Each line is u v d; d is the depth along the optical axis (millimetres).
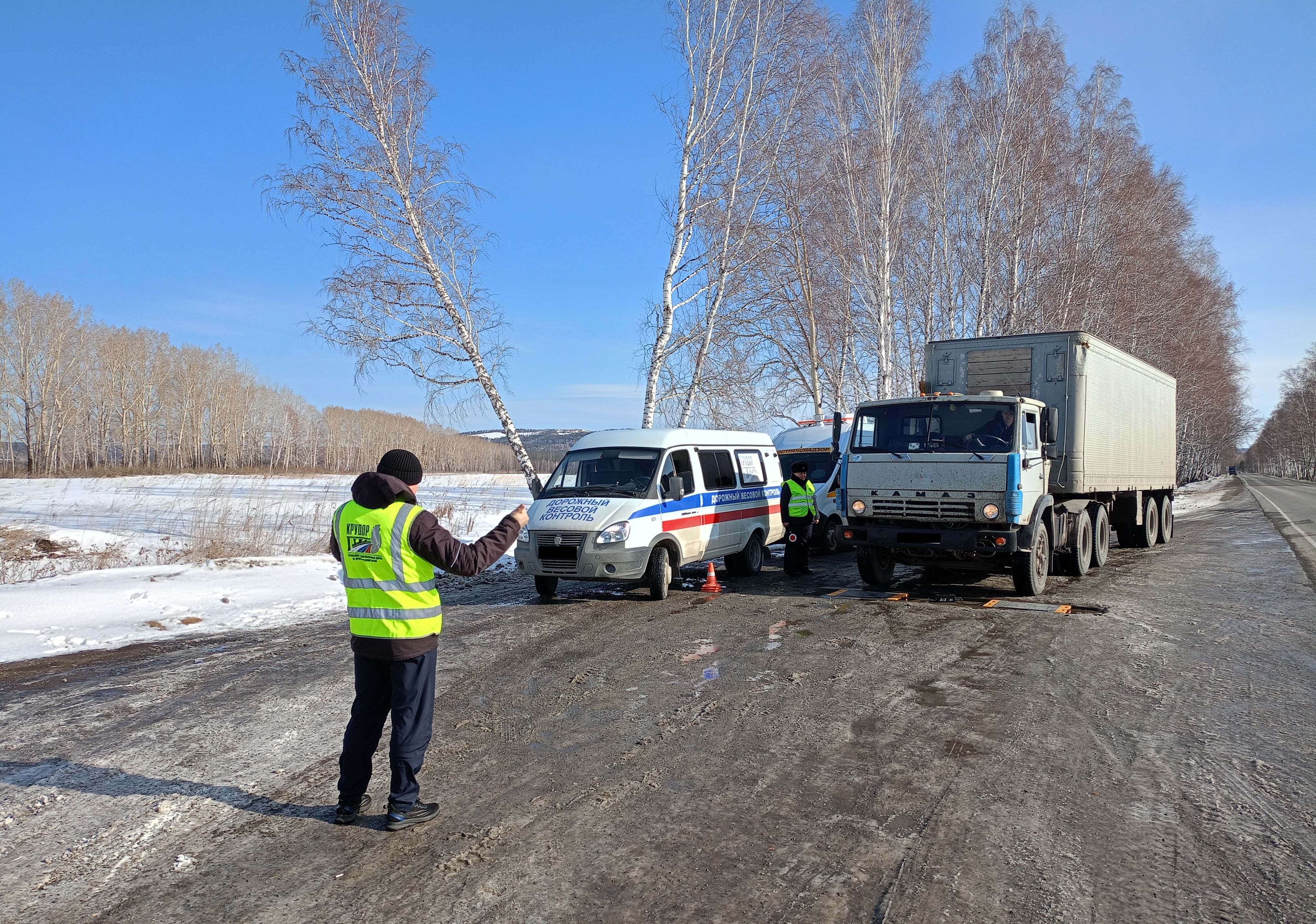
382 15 15531
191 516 21812
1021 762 4773
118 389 75688
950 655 7410
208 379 87250
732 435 12961
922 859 3615
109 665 7559
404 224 15711
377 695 4086
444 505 23906
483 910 3238
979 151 25078
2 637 8648
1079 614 9312
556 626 8922
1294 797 4258
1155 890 3326
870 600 10359
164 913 3258
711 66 16891
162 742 5355
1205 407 46750
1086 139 28406
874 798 4293
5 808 4336
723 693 6258
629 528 9992
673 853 3701
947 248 25359
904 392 25500
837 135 22000
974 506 10023
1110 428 12789
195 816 4207
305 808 4301
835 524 15633
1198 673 6742
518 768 4805
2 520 22078
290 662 7496
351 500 4168
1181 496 45812
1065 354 11375
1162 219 33062
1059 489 11266
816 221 19984
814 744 5129
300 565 13680
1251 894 3295
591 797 4359
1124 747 5020
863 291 22438
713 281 17578
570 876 3510
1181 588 11172
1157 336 32531
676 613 9609
